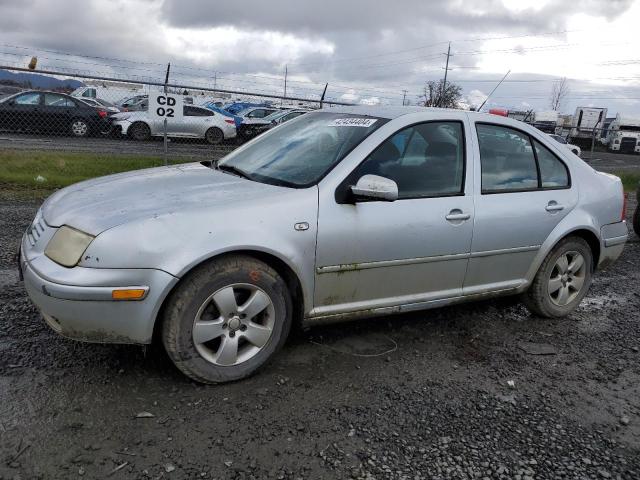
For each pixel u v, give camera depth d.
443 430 2.97
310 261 3.34
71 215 3.13
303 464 2.62
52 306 2.88
